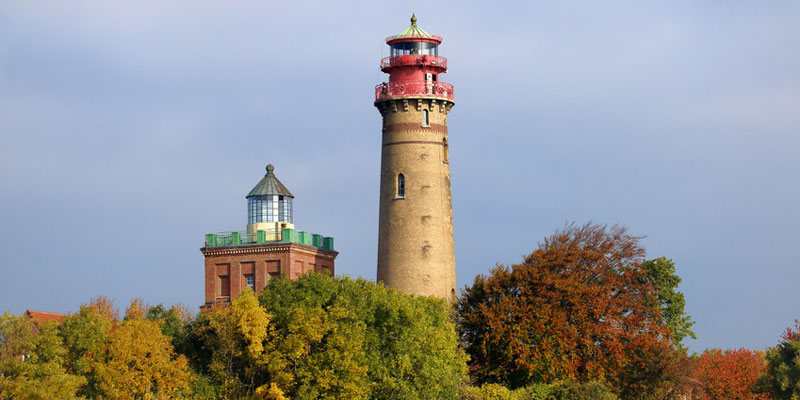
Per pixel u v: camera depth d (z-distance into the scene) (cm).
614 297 14388
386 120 14975
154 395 11050
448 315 14050
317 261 15888
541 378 13700
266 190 15650
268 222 15638
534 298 13925
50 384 10038
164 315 12431
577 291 13900
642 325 14500
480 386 13738
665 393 14550
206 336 11650
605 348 13988
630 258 14975
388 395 11731
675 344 17225
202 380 11438
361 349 11619
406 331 12031
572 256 14375
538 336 13712
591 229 15000
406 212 14712
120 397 10688
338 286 12131
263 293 12112
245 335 11275
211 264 15538
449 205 15038
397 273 14662
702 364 18200
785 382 16088
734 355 18450
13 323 10419
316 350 11512
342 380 11162
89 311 11369
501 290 14175
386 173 14912
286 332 11538
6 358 10162
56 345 10562
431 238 14688
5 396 9844
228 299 15400
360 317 11825
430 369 12056
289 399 11006
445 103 15000
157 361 10906
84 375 11081
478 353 14138
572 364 13662
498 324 13825
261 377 11575
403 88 14812
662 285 17712
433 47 15212
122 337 10862
